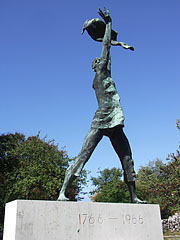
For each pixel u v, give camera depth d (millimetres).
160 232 5480
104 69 6379
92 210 4938
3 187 20453
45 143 22672
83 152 5836
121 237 5008
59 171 20688
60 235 4523
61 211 4680
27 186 19500
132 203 5734
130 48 6676
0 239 17562
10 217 4695
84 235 4699
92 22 6781
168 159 16719
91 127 6090
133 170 6172
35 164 20609
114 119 6027
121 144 6277
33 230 4375
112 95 6258
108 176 37250
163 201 16281
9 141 23484
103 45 6613
